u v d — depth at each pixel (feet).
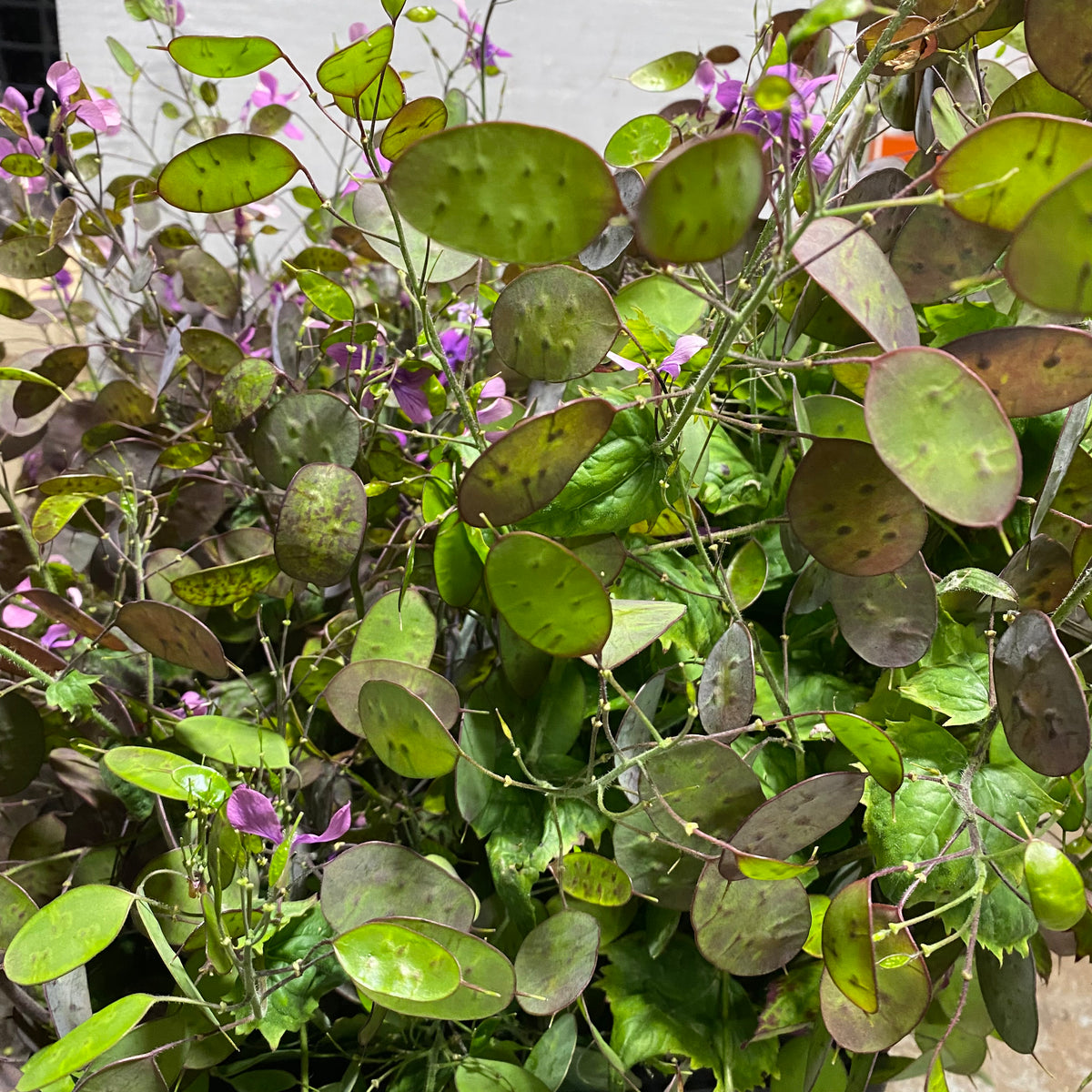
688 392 1.36
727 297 1.81
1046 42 1.29
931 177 1.03
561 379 1.45
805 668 1.89
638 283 1.75
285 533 1.56
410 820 1.99
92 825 1.94
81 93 2.17
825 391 1.94
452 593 1.63
